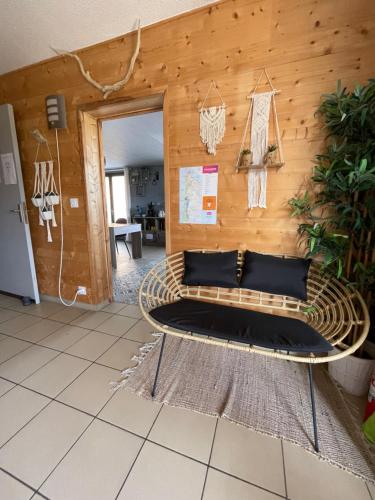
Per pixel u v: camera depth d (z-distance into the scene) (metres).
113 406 1.36
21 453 1.11
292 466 1.06
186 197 1.94
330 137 1.49
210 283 1.77
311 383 1.15
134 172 6.64
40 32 1.84
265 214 1.74
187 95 1.79
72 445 1.14
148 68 1.86
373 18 1.33
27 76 2.30
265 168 1.68
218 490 0.97
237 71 1.65
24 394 1.44
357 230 1.36
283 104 1.58
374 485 1.00
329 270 1.50
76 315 2.42
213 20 1.63
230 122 1.72
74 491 0.96
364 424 1.21
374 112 1.13
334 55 1.43
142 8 1.63
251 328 1.35
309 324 1.54
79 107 2.14
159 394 1.44
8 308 2.58
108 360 1.75
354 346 1.14
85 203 2.31
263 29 1.54
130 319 2.34
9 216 2.53
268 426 1.25
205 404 1.37
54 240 2.56
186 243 2.02
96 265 2.49
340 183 1.25
